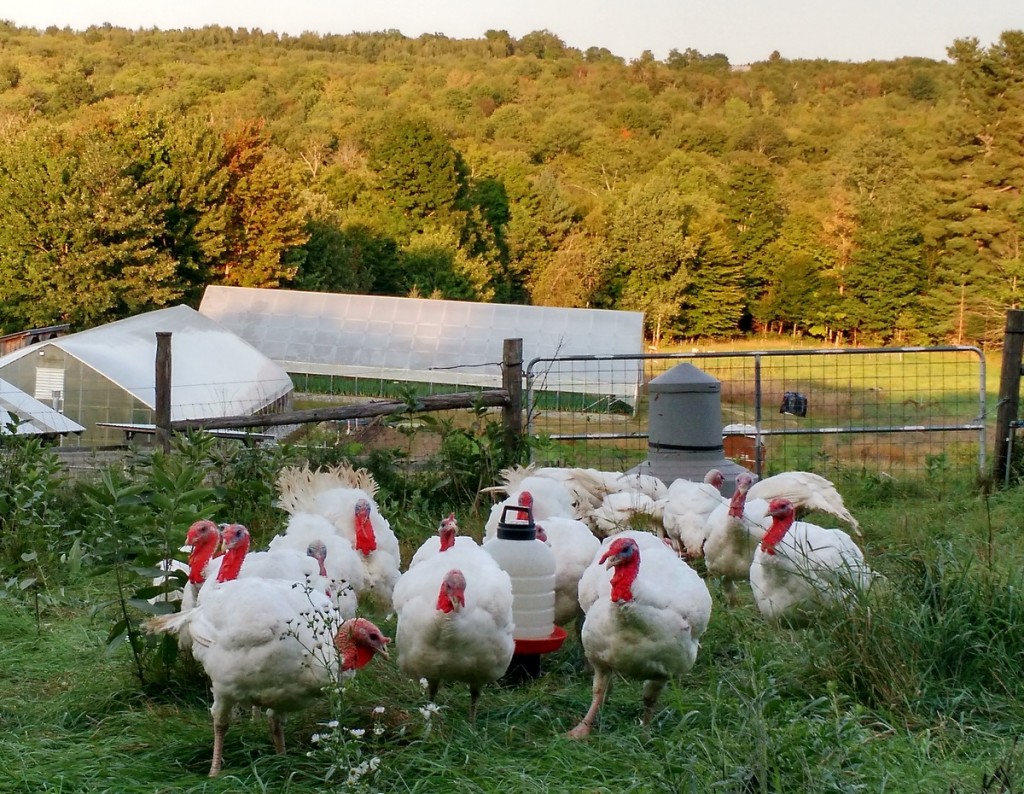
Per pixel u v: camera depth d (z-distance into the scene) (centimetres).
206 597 507
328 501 763
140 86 11081
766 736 439
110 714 563
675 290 5525
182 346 2366
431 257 5519
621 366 3031
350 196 6097
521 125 9300
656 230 5556
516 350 1144
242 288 3544
